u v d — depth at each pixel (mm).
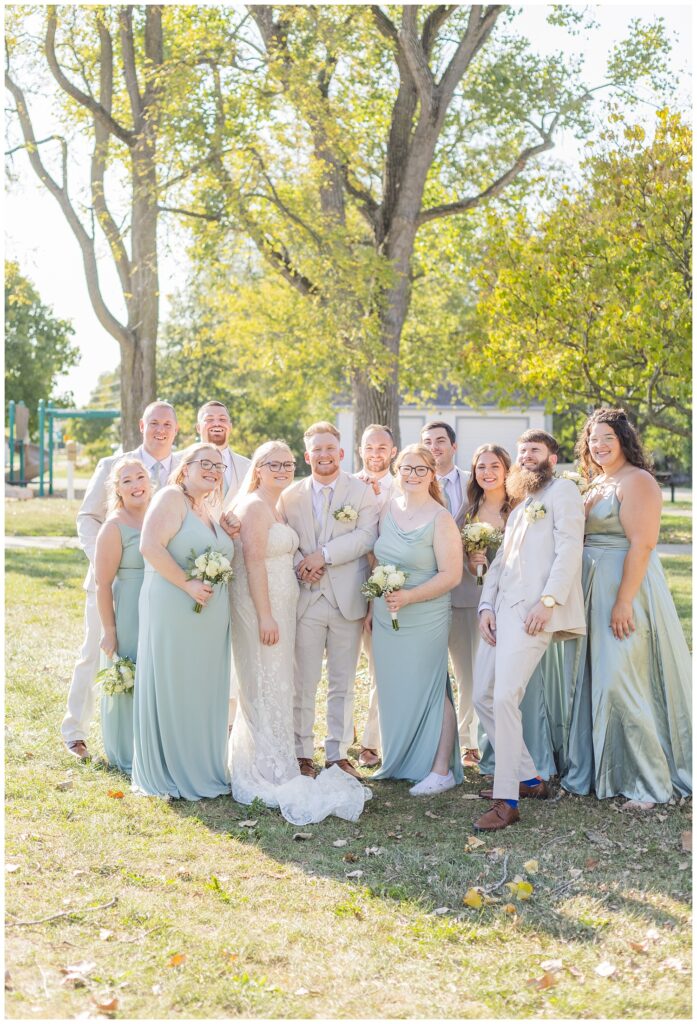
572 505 4793
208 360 35500
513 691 4664
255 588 5035
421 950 3443
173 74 12727
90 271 14812
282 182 14523
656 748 4848
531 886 3875
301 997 3125
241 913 3693
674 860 4164
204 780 5066
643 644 4898
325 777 5008
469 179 18094
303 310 14781
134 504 5336
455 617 5688
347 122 14211
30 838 4281
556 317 13844
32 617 9508
